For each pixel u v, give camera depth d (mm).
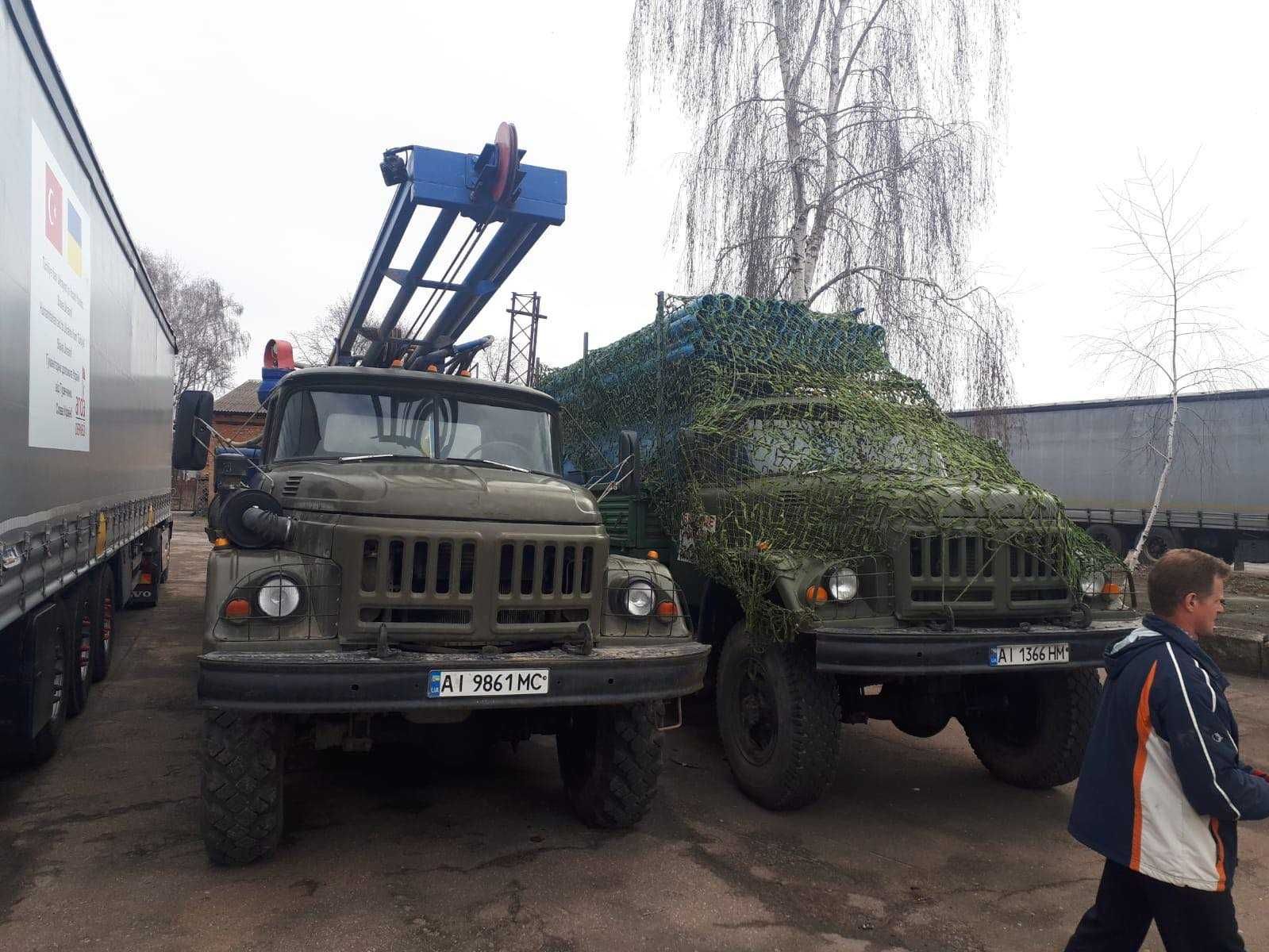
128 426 6734
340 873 3676
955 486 4621
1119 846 2398
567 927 3303
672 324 6305
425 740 4051
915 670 4141
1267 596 12625
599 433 7586
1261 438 17203
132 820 4195
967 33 10828
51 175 4035
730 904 3553
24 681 4320
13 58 3379
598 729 4188
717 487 5414
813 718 4461
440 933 3217
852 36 11219
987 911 3576
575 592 3908
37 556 3922
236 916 3275
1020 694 5160
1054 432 20797
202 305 45344
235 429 6516
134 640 8781
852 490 4570
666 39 11344
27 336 3666
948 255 10375
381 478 3910
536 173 5328
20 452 3574
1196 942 2303
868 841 4301
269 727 3602
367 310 7289
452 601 3668
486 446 4969
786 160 10867
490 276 6211
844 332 6371
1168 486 18547
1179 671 2334
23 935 3100
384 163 5500
